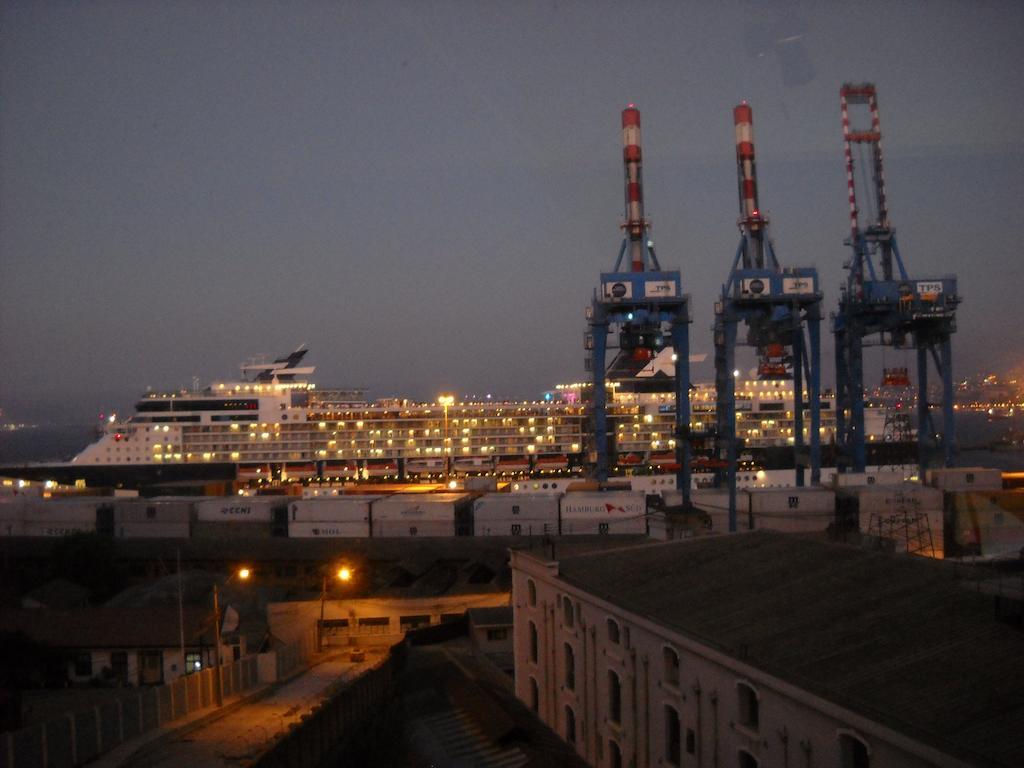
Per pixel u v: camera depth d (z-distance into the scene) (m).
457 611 64.25
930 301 106.81
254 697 46.25
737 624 24.91
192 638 54.19
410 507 88.19
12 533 91.56
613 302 104.06
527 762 22.03
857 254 111.62
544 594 35.09
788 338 114.25
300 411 173.25
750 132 119.19
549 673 34.56
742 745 22.52
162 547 84.25
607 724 29.78
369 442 176.38
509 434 180.25
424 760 23.47
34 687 51.78
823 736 19.69
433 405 180.88
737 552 32.06
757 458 164.62
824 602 24.89
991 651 19.75
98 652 53.34
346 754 26.20
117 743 36.28
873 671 20.05
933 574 25.38
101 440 166.12
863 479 93.50
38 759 31.81
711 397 177.50
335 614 64.00
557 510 85.94
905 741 17.17
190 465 165.12
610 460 173.50
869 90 114.62
